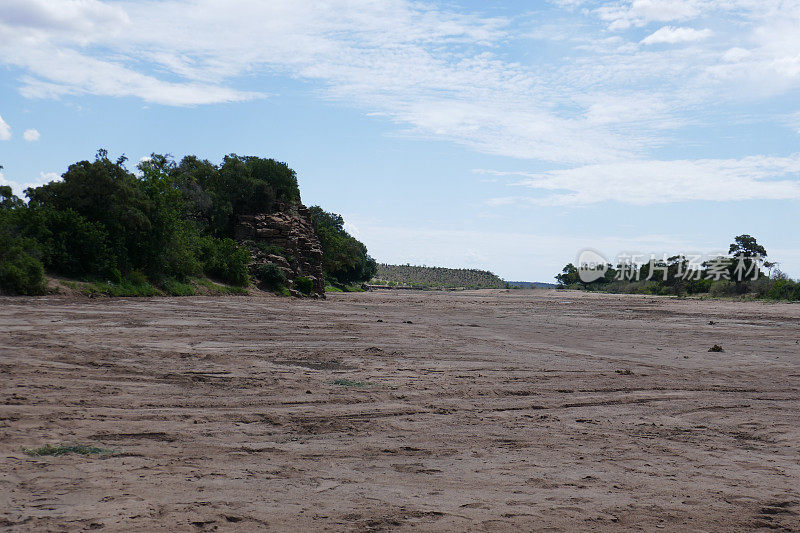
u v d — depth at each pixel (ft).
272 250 206.39
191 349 50.55
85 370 37.86
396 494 17.42
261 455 21.42
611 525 15.43
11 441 21.36
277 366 43.73
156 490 16.84
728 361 56.49
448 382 39.68
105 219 136.26
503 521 15.42
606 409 32.83
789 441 26.14
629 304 208.64
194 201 197.16
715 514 16.51
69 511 14.85
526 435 26.11
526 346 65.10
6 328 57.93
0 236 106.42
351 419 28.17
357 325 83.25
